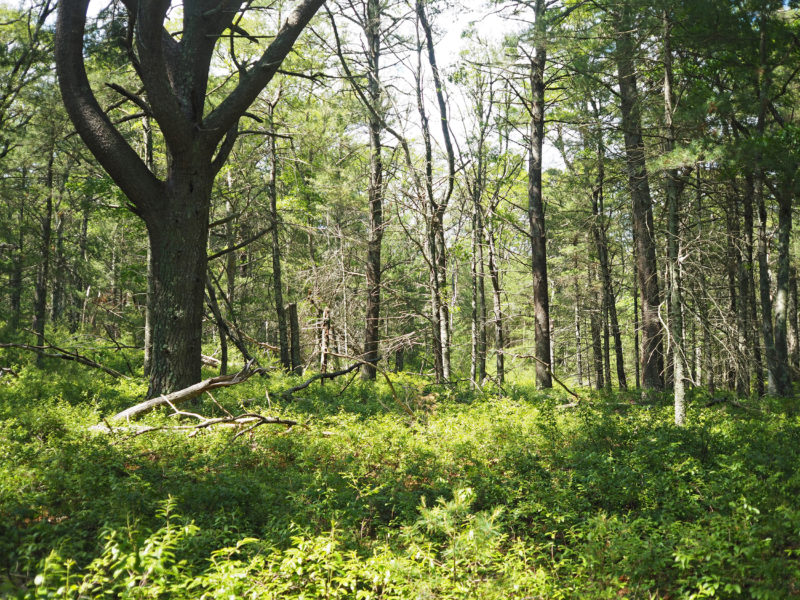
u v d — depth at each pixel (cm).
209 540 536
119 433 912
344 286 2147
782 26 1355
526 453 914
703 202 2177
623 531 566
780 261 1839
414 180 1894
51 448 797
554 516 641
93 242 3075
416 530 571
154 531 549
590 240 2619
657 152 1520
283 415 1199
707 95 1329
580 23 1912
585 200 2570
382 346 1977
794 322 3253
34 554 475
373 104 1884
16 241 2391
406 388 1471
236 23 1255
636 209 2031
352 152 2439
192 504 632
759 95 1435
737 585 436
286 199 2459
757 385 2298
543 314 2009
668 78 1302
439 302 1973
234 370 2306
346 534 585
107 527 469
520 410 1305
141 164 1162
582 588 496
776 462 837
